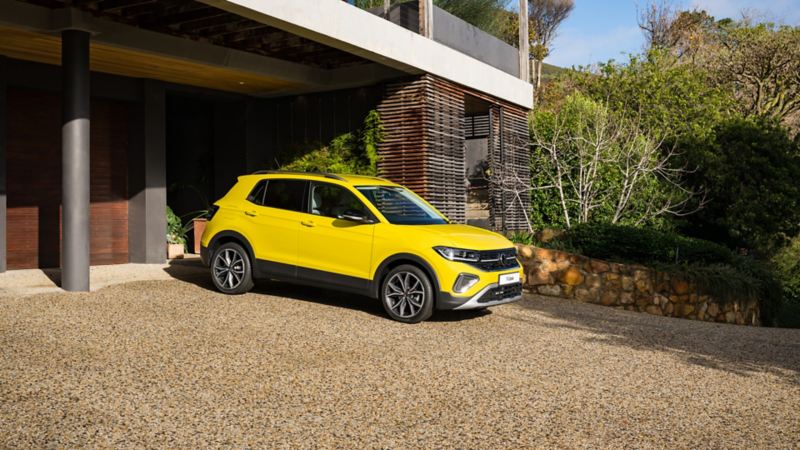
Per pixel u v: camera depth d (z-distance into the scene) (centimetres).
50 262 1153
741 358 729
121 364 570
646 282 1141
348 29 1020
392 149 1256
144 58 1061
